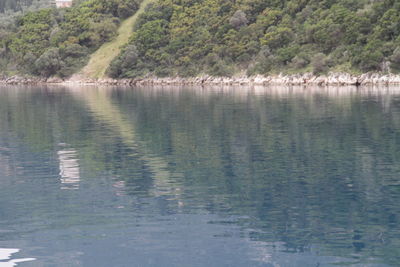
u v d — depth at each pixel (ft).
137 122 161.07
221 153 100.01
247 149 104.37
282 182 74.79
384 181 74.38
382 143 108.99
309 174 79.87
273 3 591.37
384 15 435.53
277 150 102.53
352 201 64.23
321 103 225.15
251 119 162.50
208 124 150.71
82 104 256.52
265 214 59.41
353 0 504.84
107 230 54.65
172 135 128.06
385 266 44.62
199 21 646.33
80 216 59.57
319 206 62.39
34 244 51.06
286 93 326.03
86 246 50.37
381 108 191.93
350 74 435.94
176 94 349.00
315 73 467.93
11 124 159.22
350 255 47.06
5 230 55.11
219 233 53.31
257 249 48.88
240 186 72.79
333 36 479.00
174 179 77.77
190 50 609.42
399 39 416.46
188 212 60.49
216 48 581.53
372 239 50.88
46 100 296.30
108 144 114.32
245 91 371.76
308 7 541.75
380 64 423.23
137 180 77.51
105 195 68.80
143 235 53.16
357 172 80.79
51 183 76.23
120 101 278.67
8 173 83.66
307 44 507.30
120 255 48.08
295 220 57.16
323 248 48.93
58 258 47.60
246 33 570.87
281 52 508.53
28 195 69.26
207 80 572.92
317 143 110.73
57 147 110.93
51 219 58.65
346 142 111.34
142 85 615.16
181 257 47.26
